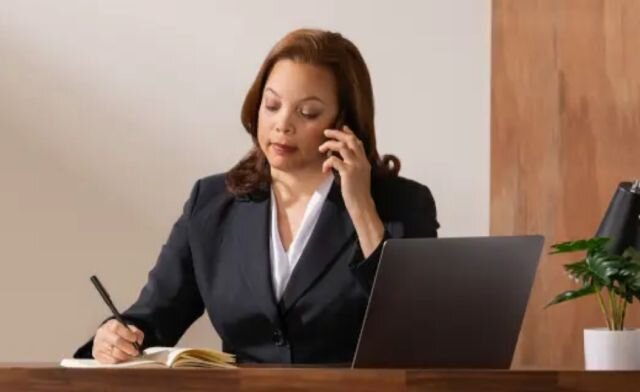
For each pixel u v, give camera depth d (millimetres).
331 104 3479
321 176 3520
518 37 4891
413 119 4895
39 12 4875
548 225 4840
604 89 4840
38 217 4824
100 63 4875
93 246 4836
